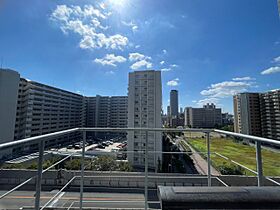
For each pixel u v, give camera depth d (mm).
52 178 7270
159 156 20703
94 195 6527
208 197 898
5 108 32656
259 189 974
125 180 7023
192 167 18969
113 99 66562
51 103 49031
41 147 1479
